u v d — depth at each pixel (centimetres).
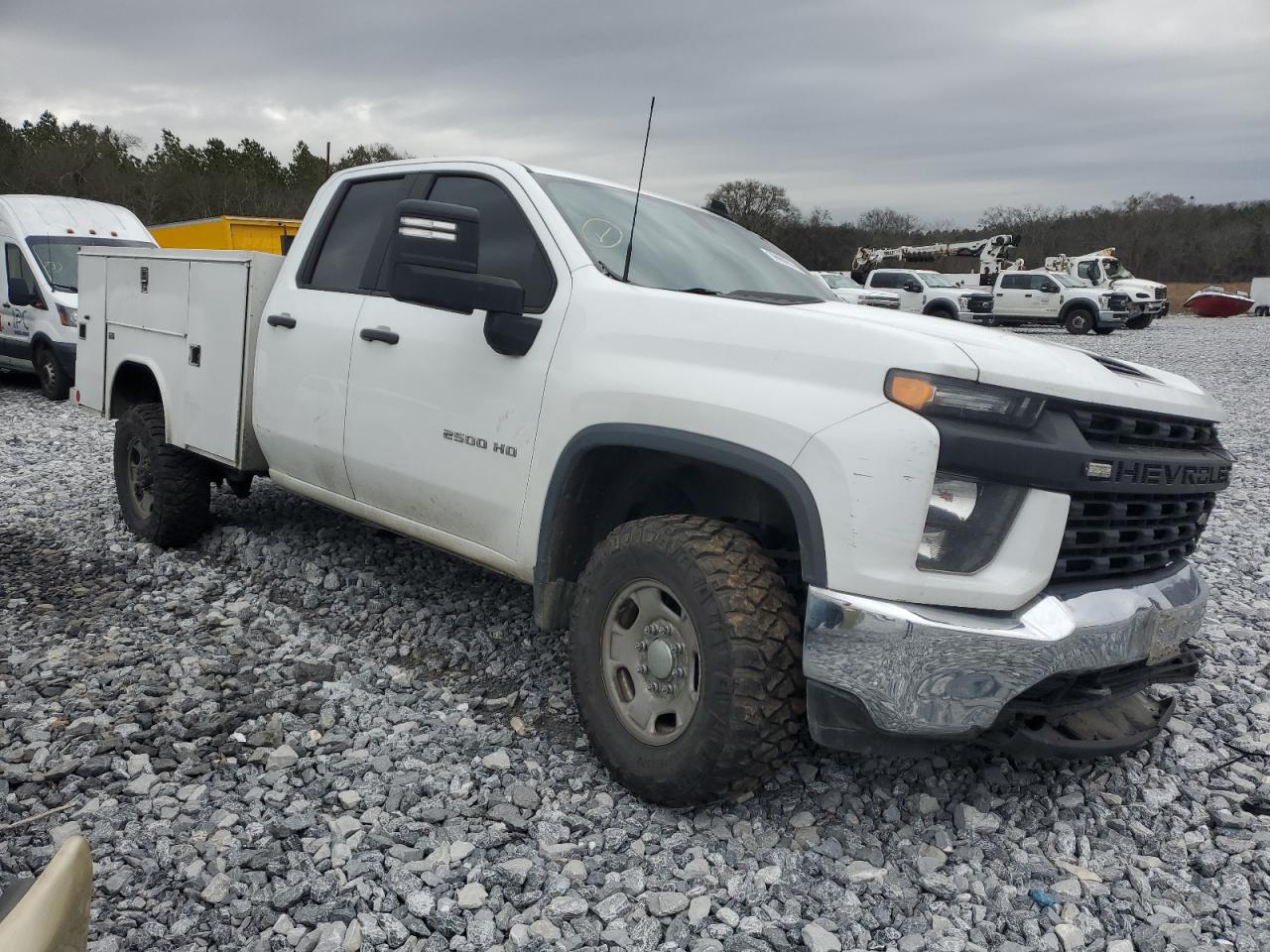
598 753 311
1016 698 277
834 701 264
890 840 292
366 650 424
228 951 237
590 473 326
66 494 694
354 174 453
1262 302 4419
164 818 290
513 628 450
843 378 264
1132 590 289
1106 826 308
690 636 286
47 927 125
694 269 372
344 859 271
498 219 377
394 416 390
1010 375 258
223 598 479
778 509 308
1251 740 368
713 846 283
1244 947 252
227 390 479
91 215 1299
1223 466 325
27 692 370
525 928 246
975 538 260
